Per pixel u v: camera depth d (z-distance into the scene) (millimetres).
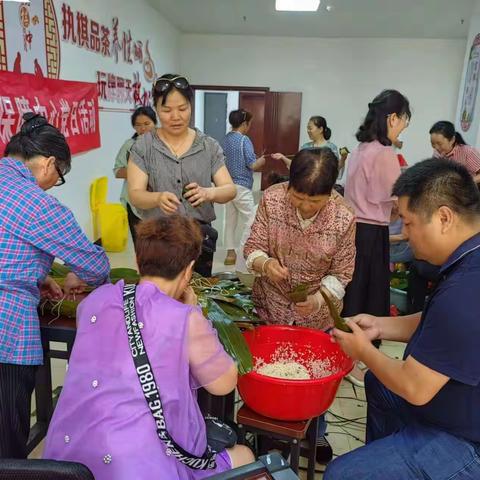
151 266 1123
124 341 1031
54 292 1681
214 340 1103
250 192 4695
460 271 1094
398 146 3186
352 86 8500
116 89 5344
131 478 982
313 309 1630
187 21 7613
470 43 6000
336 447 2037
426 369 1091
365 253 2527
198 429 1094
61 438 1045
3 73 2943
